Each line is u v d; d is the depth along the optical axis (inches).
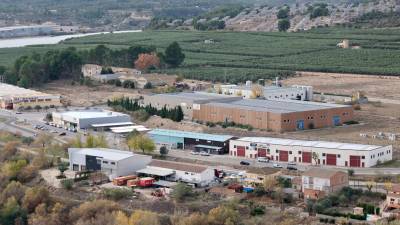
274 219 7849.4
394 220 7450.8
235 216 7834.6
